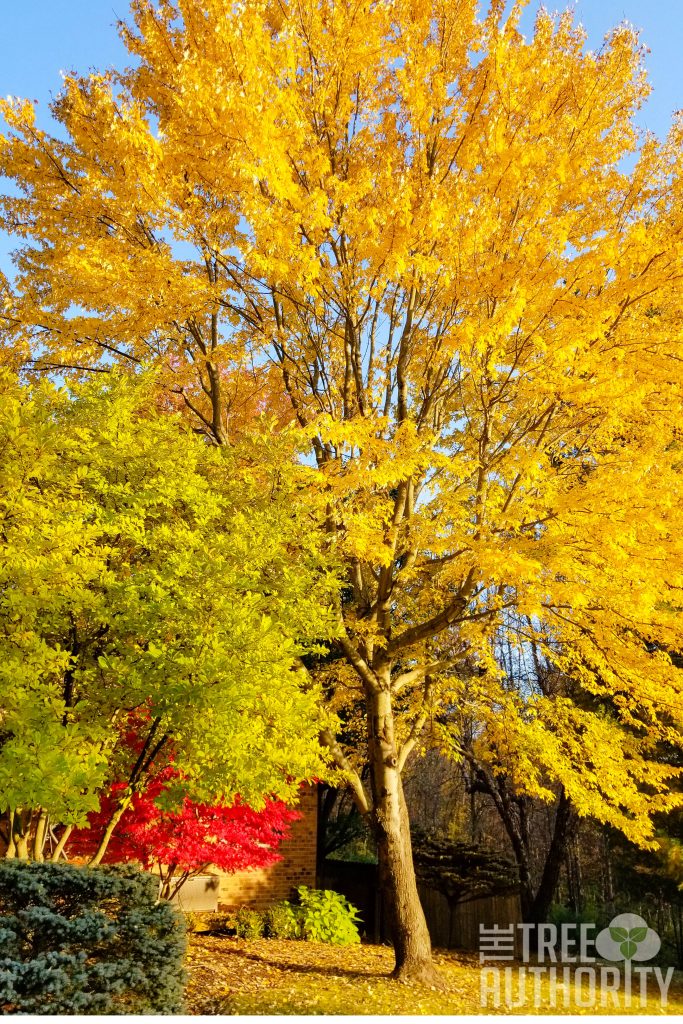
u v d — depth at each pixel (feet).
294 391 29.40
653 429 23.24
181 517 21.84
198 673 17.01
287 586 21.59
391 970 29.12
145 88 26.25
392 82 25.05
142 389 22.97
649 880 46.39
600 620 25.31
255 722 18.69
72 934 15.10
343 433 22.41
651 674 26.12
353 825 63.57
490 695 34.60
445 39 23.62
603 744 31.73
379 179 23.25
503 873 44.68
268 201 22.09
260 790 19.30
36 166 25.29
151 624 17.70
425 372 28.19
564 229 21.70
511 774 35.88
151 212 23.67
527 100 22.85
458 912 43.62
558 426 25.98
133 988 15.79
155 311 24.82
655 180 23.59
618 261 21.18
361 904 44.34
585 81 24.02
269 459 23.39
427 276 24.80
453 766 73.77
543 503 22.39
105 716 18.97
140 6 24.93
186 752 18.34
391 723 30.17
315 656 45.44
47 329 26.99
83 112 25.04
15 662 15.17
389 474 22.54
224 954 29.30
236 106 19.90
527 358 23.89
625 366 21.45
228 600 18.19
